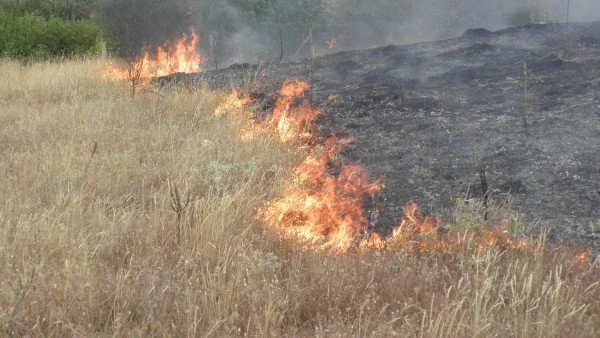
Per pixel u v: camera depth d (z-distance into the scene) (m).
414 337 4.04
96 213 6.41
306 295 4.75
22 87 14.48
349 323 4.24
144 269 5.07
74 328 4.25
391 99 11.15
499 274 5.02
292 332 4.29
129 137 9.73
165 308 4.51
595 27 13.45
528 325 4.15
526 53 12.45
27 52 20.17
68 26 21.56
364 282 4.86
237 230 6.05
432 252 5.52
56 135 9.95
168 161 8.48
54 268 5.09
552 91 9.98
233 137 9.61
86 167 7.55
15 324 4.20
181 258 5.21
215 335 4.18
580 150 7.77
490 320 4.18
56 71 15.89
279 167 8.10
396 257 5.41
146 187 7.62
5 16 22.11
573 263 5.14
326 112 11.09
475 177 7.52
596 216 6.25
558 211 6.45
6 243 5.46
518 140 8.37
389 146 9.08
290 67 15.42
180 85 13.73
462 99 10.59
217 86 13.88
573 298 4.43
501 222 6.12
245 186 7.04
